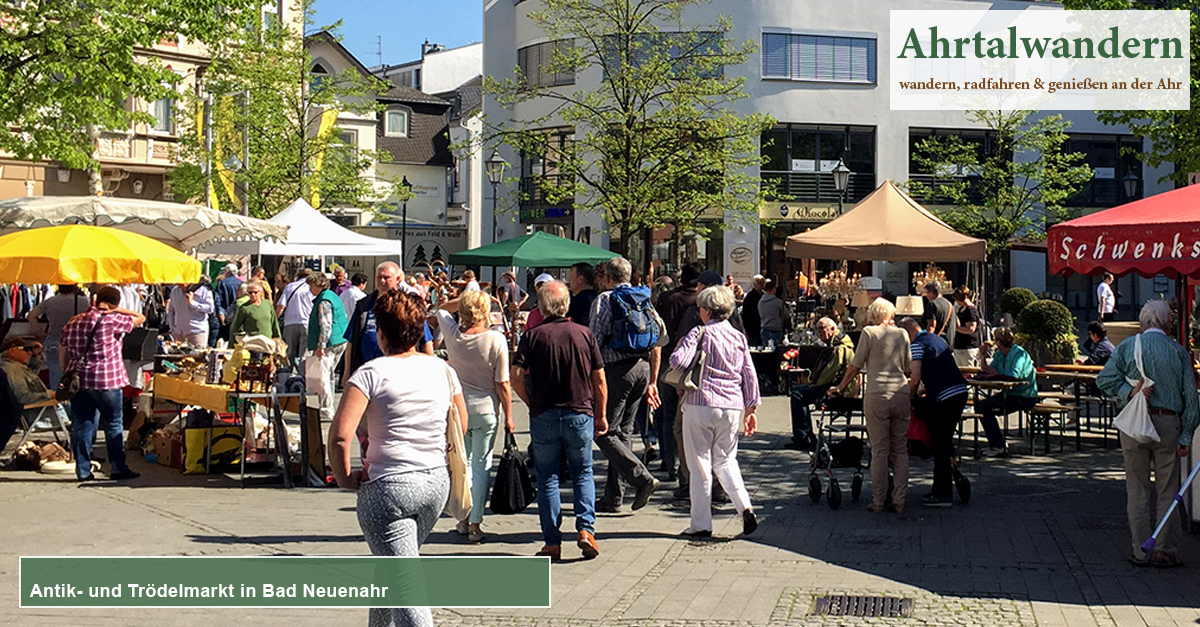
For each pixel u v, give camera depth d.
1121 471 11.99
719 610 6.82
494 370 8.47
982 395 14.49
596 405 8.38
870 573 7.72
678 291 11.34
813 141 39.03
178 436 12.01
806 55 38.66
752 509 9.13
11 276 11.36
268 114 32.06
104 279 11.48
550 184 26.89
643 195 25.27
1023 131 34.31
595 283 10.98
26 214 13.74
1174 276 10.84
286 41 32.62
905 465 9.81
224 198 32.06
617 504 9.88
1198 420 7.82
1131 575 7.62
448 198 58.69
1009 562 8.02
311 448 11.18
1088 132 39.88
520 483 8.52
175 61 32.56
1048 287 41.12
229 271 21.28
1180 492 7.74
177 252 12.20
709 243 38.31
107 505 10.00
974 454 12.98
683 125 25.50
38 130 18.78
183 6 18.14
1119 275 8.72
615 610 6.82
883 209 16.81
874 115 39.19
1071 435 14.91
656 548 8.51
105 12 17.66
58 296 13.66
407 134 55.00
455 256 19.17
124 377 11.37
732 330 8.96
